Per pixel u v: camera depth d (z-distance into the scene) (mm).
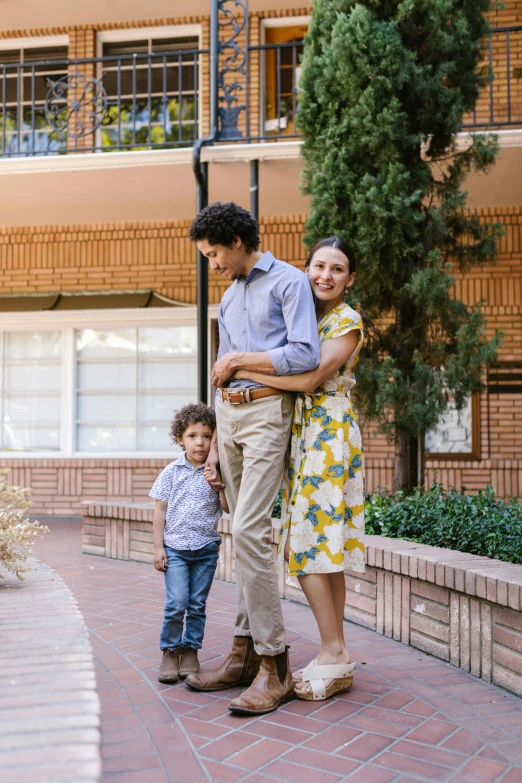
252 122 9336
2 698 1479
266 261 2955
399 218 5383
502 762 2383
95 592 5105
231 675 3080
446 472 8602
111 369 9578
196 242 2941
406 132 5605
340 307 3033
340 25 5625
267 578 2848
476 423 8617
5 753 1239
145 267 9359
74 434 9555
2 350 9750
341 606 3119
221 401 3000
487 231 5906
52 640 1907
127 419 9531
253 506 2828
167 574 3293
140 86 9773
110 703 2924
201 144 7109
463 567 3367
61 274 9516
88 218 9242
